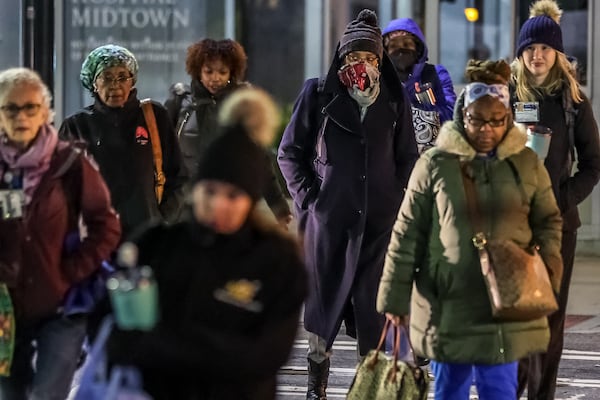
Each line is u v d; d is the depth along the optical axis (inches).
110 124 753.0
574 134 740.0
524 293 564.4
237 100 448.1
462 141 585.9
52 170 561.9
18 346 570.9
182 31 1264.8
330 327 771.4
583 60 1344.7
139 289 436.8
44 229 559.8
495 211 578.2
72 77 1272.1
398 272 589.9
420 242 591.5
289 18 1254.3
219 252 447.2
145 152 753.0
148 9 1266.0
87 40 1272.1
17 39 1268.5
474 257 576.1
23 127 556.4
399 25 880.3
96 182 574.2
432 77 874.8
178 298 448.1
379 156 767.1
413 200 590.9
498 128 585.3
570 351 989.8
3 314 555.5
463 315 578.6
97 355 446.9
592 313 1149.1
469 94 587.8
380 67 778.2
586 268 1342.3
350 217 764.6
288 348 445.7
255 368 439.2
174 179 770.2
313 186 778.8
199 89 837.8
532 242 591.8
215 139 446.0
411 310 597.0
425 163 590.9
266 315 447.2
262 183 450.3
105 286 485.7
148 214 745.0
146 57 1268.5
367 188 764.6
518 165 587.5
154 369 441.4
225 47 834.2
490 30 1296.8
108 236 574.2
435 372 602.9
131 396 438.0
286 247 451.2
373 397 593.6
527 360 721.6
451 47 1294.3
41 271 559.2
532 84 738.2
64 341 568.4
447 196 579.8
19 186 561.3
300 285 449.1
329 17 1250.0
